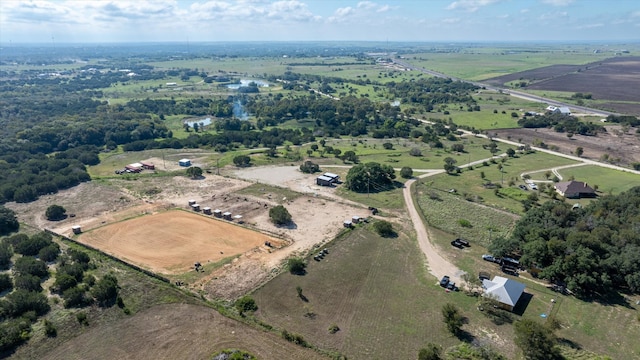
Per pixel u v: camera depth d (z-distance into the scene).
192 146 195.00
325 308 71.31
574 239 80.88
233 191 131.88
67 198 126.38
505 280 75.19
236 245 94.75
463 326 66.38
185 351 60.53
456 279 80.88
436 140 192.00
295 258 88.25
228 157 174.62
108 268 84.00
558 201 111.12
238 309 70.25
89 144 194.25
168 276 81.19
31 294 69.94
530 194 124.31
